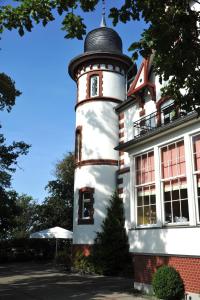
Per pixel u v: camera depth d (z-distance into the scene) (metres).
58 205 36.19
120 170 22.70
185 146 12.70
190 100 7.68
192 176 12.27
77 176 24.17
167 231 12.79
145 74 19.61
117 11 7.70
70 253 25.91
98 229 22.08
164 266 12.13
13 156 22.80
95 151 23.56
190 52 7.02
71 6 8.11
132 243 14.49
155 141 14.14
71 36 8.35
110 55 25.20
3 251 31.20
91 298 12.48
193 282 11.50
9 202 27.80
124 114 23.41
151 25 7.28
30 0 8.02
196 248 11.51
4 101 22.48
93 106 24.45
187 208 12.55
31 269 23.70
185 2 7.29
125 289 14.42
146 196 14.48
